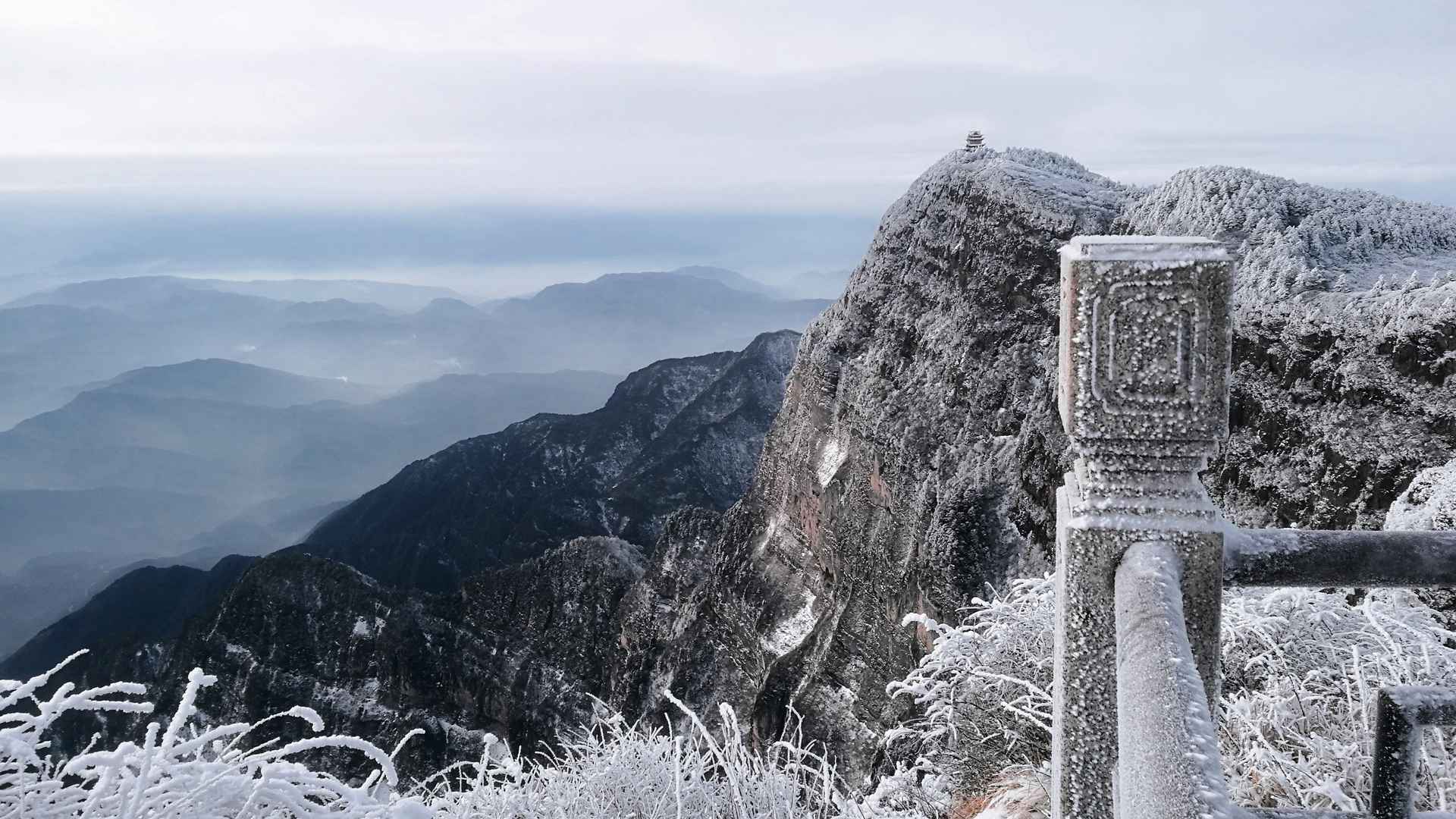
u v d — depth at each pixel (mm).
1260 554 1346
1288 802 2615
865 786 6246
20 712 2139
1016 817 3420
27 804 2018
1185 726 1037
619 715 3877
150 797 2150
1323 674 3078
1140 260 1320
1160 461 1362
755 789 3500
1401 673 2922
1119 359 1347
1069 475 1560
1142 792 1000
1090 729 1409
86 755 2164
